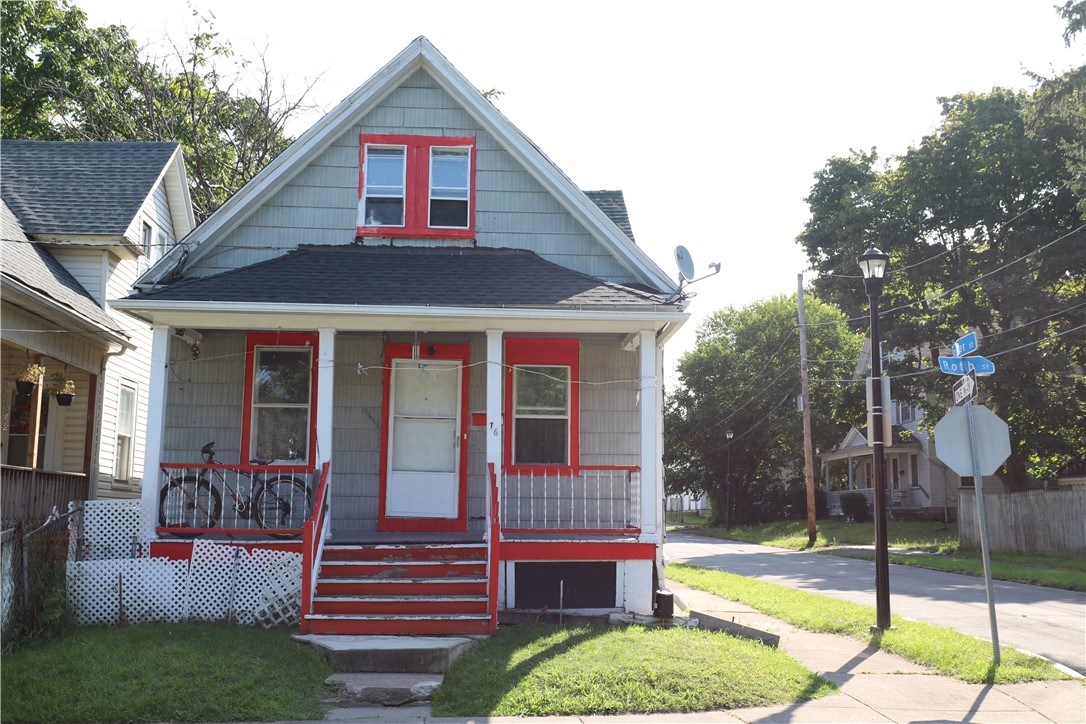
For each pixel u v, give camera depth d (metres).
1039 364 31.91
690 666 9.34
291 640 10.21
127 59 31.31
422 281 13.05
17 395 16.02
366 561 11.93
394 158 14.76
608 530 12.63
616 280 14.52
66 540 11.39
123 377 18.39
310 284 12.72
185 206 20.73
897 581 20.98
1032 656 10.68
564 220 14.66
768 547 37.06
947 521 42.69
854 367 52.62
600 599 12.55
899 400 36.66
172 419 13.96
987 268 33.47
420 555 12.17
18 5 29.27
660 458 13.77
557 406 14.33
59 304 13.99
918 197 35.19
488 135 14.83
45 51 29.61
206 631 10.17
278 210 14.43
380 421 14.10
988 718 8.34
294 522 13.48
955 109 35.91
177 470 13.73
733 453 54.72
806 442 36.56
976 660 10.34
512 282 13.17
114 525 11.98
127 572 10.94
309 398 14.15
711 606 15.05
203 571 11.12
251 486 13.04
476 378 14.28
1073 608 15.93
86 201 17.86
